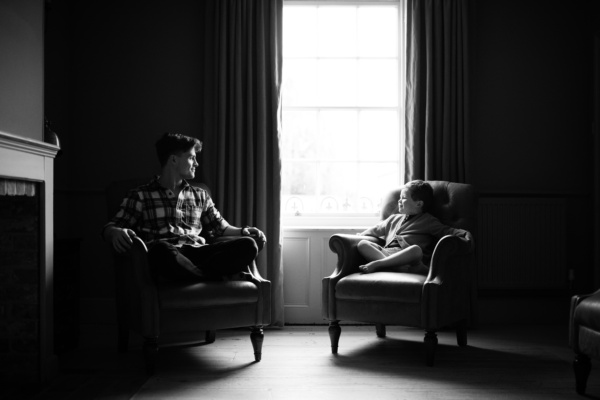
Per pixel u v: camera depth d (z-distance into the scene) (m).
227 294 2.97
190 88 4.31
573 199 4.39
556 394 2.54
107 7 4.31
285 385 2.68
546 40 4.39
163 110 4.31
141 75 4.31
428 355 3.03
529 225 4.27
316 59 4.48
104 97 4.31
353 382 2.73
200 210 3.40
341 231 4.23
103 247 4.30
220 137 4.11
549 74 4.39
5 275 2.77
